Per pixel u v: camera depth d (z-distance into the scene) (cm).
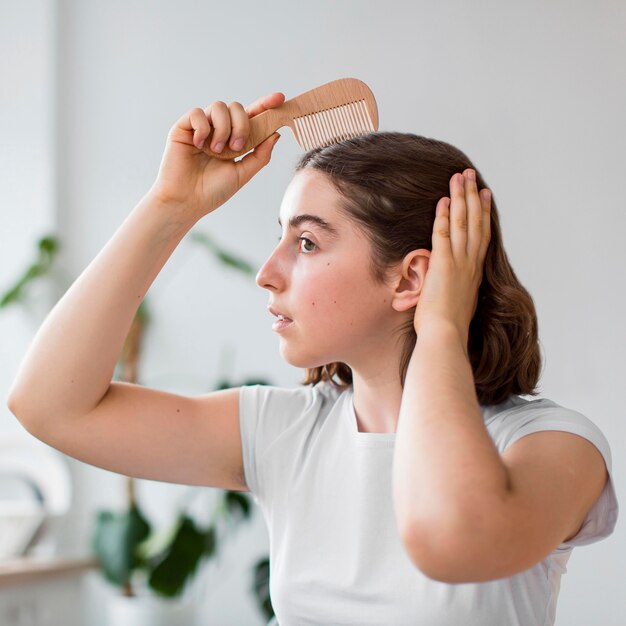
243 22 292
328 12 272
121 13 322
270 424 123
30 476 287
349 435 117
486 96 239
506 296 112
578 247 223
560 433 98
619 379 216
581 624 216
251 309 288
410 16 254
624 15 219
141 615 272
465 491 83
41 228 331
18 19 333
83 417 117
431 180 110
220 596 289
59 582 252
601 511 100
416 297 108
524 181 231
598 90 222
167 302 307
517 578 105
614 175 219
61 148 333
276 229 280
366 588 109
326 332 110
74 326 114
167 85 310
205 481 124
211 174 114
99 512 273
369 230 108
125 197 320
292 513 117
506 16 237
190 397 124
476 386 113
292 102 113
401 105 254
